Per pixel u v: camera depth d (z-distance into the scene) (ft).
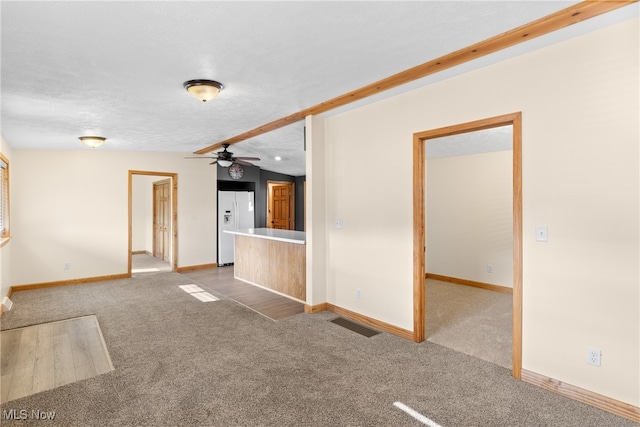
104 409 7.19
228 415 6.98
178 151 21.68
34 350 10.18
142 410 7.15
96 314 13.47
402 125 10.82
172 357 9.62
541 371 7.92
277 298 15.96
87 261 19.34
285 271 16.37
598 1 6.10
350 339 10.88
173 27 6.70
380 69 9.00
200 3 5.89
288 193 30.83
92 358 9.63
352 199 12.66
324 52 7.97
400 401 7.44
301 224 30.50
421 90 10.25
